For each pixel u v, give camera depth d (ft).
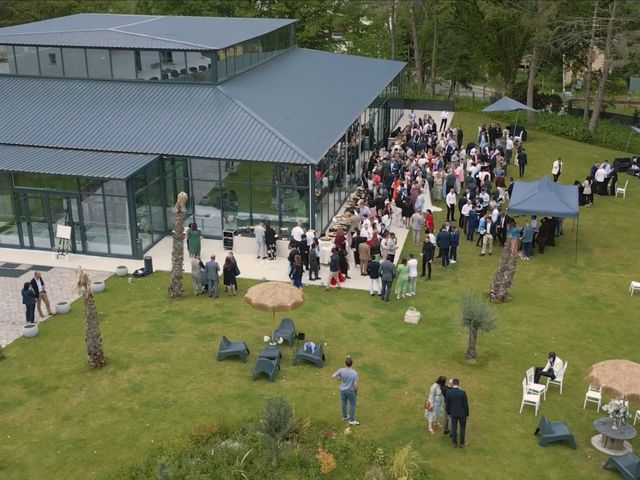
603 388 57.72
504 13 200.44
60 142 110.11
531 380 66.54
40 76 124.98
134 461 57.26
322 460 56.18
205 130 109.60
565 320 85.25
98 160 104.17
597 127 185.37
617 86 228.22
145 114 114.32
